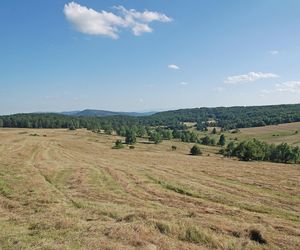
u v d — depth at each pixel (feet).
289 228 48.88
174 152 336.90
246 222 53.83
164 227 42.06
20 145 279.49
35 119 597.93
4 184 85.92
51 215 52.65
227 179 115.96
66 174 115.34
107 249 35.17
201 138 487.20
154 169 141.79
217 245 38.50
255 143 254.06
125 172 126.21
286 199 79.05
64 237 39.24
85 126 638.12
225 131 600.39
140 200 74.90
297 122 590.55
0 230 42.78
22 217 52.29
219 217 55.42
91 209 59.11
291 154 253.24
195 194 84.07
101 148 338.75
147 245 36.76
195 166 163.73
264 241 40.81
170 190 90.53
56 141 363.56
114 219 51.60
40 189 82.53
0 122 581.53
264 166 172.65
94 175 115.34
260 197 81.46
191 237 40.14
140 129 525.75
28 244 36.63
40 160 172.14
